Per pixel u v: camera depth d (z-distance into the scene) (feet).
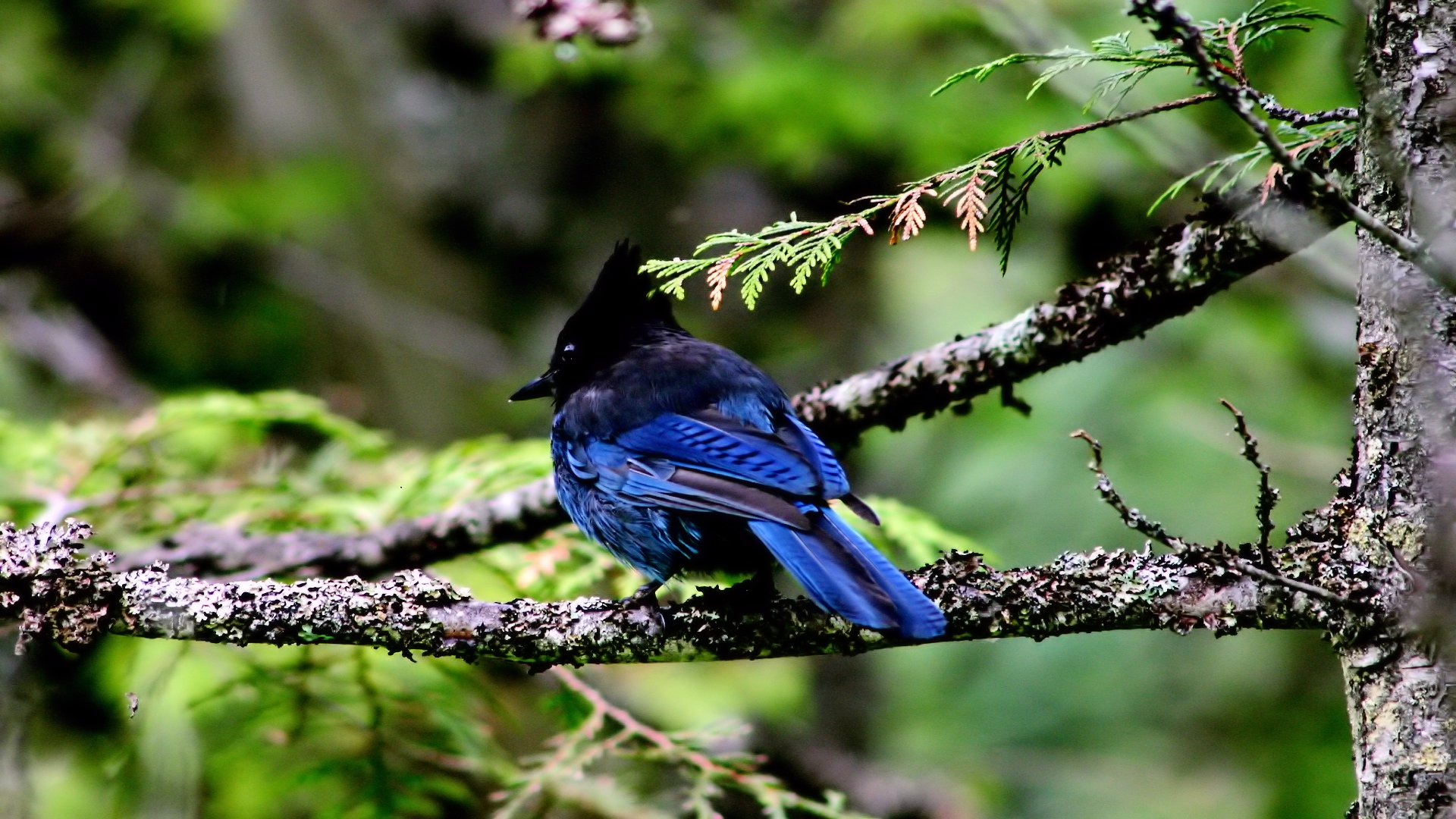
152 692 29.60
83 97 58.90
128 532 32.53
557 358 30.09
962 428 54.44
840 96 49.93
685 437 25.75
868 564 21.38
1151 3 15.44
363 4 63.00
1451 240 16.83
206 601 21.62
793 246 20.01
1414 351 17.31
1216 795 49.08
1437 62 17.16
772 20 53.21
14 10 59.06
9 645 29.99
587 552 30.81
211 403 33.45
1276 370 53.16
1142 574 19.70
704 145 52.01
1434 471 17.10
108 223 56.59
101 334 56.90
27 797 29.96
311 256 59.57
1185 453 51.03
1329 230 21.15
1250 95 18.38
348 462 35.40
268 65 61.00
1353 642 17.69
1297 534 18.98
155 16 55.98
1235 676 51.42
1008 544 51.44
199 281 58.34
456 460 33.32
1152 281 23.43
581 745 29.94
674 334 29.35
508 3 48.65
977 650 53.93
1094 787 49.83
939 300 54.75
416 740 32.42
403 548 30.30
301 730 30.04
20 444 34.91
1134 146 40.11
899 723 53.01
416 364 58.80
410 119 62.08
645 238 59.11
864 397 27.48
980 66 19.93
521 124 61.62
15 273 53.98
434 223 61.41
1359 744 17.65
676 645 22.06
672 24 51.80
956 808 49.55
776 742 48.98
